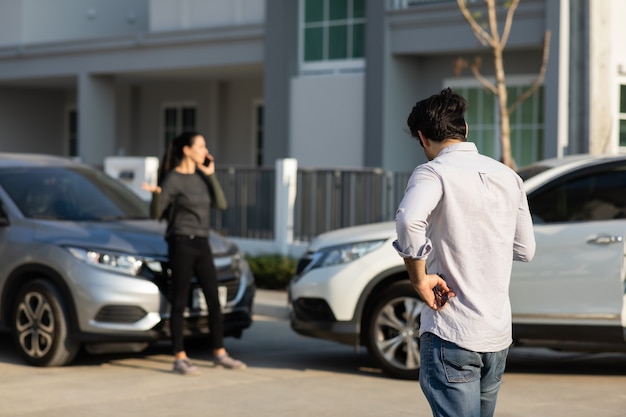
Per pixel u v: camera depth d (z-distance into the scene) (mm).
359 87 17234
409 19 16344
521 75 16000
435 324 4266
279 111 18203
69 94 26453
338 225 14797
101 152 21453
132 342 8812
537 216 8469
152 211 8820
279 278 14070
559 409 7496
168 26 20875
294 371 9023
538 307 8328
